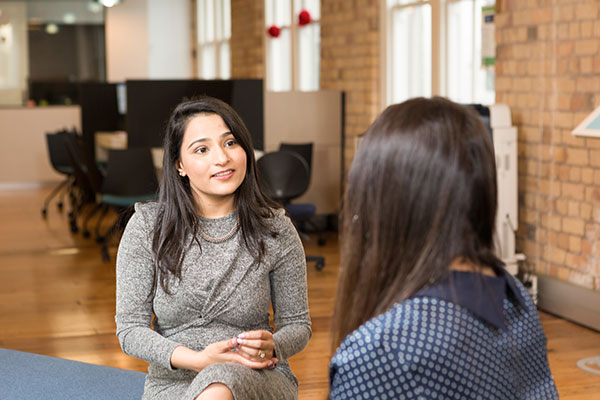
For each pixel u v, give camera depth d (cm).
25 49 1223
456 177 94
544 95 450
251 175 204
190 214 199
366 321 99
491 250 99
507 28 482
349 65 728
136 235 200
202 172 195
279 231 205
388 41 672
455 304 93
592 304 413
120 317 196
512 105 481
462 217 95
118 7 1262
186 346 198
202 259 198
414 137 95
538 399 103
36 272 571
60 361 329
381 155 97
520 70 471
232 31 1135
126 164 617
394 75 675
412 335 91
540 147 457
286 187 568
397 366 91
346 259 103
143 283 199
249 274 199
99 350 384
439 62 594
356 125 717
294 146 684
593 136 355
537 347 104
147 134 646
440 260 94
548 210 453
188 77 1427
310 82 878
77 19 1245
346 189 104
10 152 1103
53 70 1243
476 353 93
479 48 546
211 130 198
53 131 1116
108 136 862
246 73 1084
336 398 96
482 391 93
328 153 729
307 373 347
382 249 97
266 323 208
